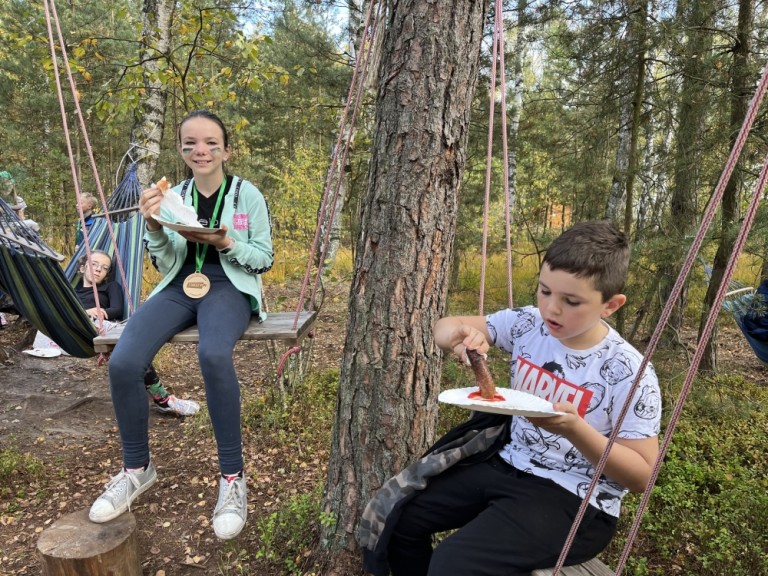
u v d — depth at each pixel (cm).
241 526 223
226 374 219
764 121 507
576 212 773
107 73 743
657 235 509
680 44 516
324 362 626
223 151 249
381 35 246
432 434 237
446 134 211
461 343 180
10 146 1222
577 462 165
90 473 371
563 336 160
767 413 490
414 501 184
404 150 211
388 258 217
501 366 466
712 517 303
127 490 243
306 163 807
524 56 1123
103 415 465
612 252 149
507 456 179
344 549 238
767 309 460
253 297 244
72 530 243
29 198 1241
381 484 229
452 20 206
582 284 149
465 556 153
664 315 119
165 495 342
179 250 244
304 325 249
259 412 461
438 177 213
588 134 652
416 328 221
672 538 293
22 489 346
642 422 152
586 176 677
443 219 218
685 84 528
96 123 1305
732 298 492
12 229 314
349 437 233
